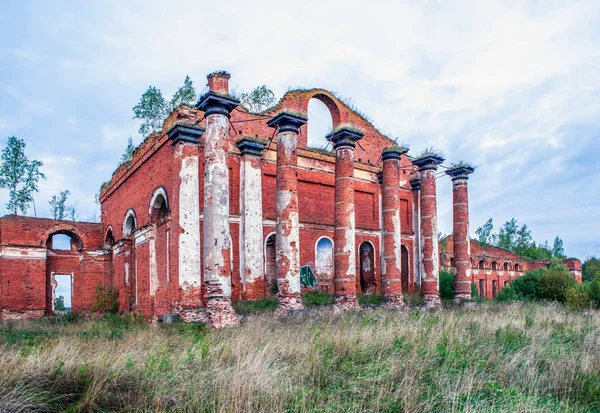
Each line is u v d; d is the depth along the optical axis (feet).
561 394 24.30
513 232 276.82
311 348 31.76
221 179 55.62
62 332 52.70
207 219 54.95
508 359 29.94
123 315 75.87
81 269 99.45
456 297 88.94
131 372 25.54
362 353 30.94
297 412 20.62
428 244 83.35
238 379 22.91
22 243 93.35
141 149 80.59
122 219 89.76
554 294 95.76
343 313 59.06
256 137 81.20
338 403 21.65
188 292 60.59
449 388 23.34
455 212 90.89
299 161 86.89
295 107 85.61
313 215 87.56
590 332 42.42
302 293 81.46
